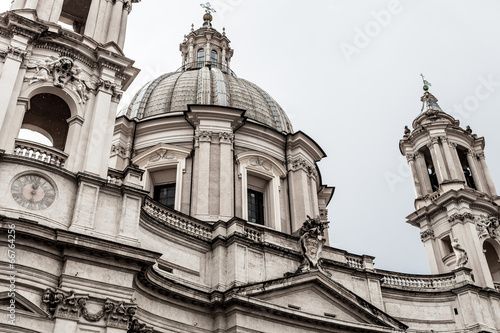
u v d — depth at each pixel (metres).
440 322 31.61
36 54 24.81
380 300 29.97
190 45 49.97
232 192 32.66
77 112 24.66
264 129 36.47
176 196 32.84
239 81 42.31
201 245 26.59
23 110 23.28
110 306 20.44
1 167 21.38
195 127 35.09
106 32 27.94
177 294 23.88
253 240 26.80
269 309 24.92
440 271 35.78
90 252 20.89
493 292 32.38
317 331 26.44
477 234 35.16
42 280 19.88
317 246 28.52
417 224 38.41
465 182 37.47
